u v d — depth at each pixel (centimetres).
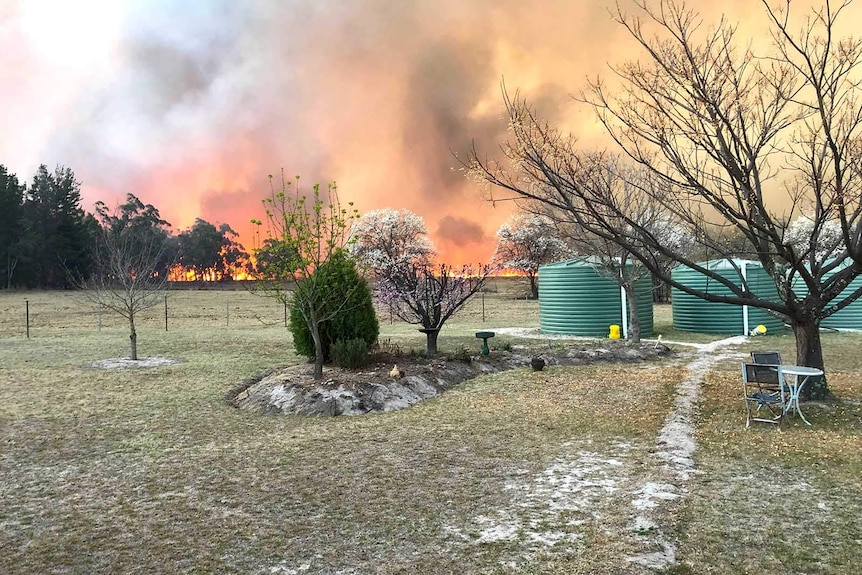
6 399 989
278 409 916
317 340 1023
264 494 556
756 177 815
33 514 513
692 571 394
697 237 1092
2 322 2662
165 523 491
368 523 485
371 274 1559
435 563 411
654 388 1074
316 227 1063
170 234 8100
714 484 563
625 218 825
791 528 459
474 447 711
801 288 2064
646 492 542
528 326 2464
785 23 742
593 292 2017
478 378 1205
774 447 680
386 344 1441
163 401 983
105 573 405
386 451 696
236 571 405
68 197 6575
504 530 466
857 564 400
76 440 750
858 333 1970
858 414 823
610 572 393
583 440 738
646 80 971
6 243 5978
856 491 538
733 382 1117
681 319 2184
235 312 3466
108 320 2861
